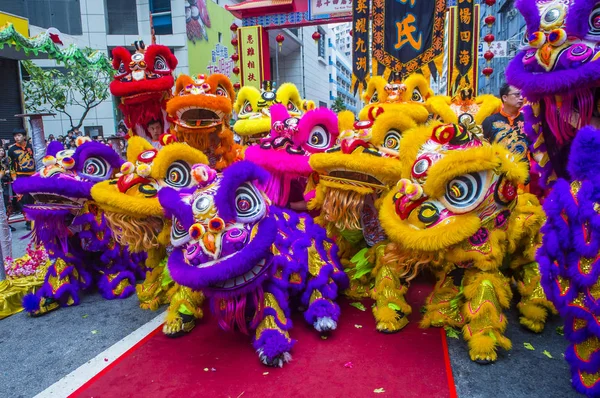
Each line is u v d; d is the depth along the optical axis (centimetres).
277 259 259
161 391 221
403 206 249
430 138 260
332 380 224
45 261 397
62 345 277
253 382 225
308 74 2917
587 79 236
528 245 282
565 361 238
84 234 338
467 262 248
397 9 751
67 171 323
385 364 238
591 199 188
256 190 237
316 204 309
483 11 2283
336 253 309
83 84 1451
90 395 221
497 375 226
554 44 249
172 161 292
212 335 281
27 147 749
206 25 1956
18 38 590
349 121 334
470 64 788
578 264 193
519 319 287
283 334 245
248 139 455
